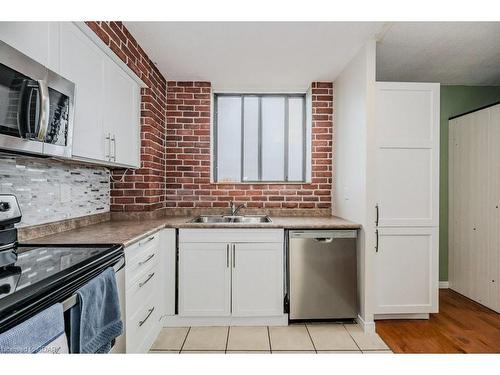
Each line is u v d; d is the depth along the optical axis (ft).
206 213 10.39
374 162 7.82
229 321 8.23
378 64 9.52
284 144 10.99
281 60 8.74
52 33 4.66
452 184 11.25
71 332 3.46
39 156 4.69
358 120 8.26
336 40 7.62
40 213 5.90
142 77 8.17
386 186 8.29
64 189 6.65
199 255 8.10
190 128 10.41
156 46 7.93
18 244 5.07
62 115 4.58
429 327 8.14
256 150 10.98
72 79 5.22
